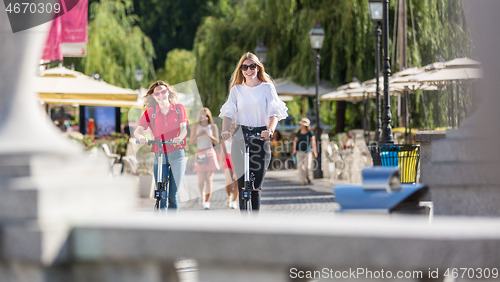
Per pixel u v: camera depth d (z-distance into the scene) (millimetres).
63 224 6277
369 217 8008
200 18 120750
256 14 69625
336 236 5734
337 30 62344
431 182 9508
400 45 51188
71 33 41875
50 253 6184
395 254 5688
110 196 6707
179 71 96438
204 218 6414
